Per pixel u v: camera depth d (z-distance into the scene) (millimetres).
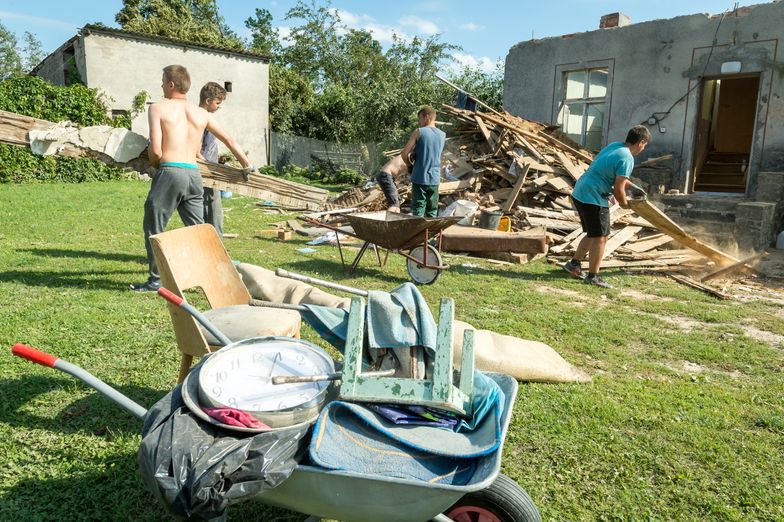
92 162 20062
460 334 4297
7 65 58969
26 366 3943
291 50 40219
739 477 2975
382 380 2279
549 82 15109
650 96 13219
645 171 12867
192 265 3582
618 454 3162
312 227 10539
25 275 6340
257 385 2295
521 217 10477
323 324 2729
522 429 3395
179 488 1902
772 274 8406
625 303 6461
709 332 5484
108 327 4789
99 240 8711
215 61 24250
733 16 11906
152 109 5551
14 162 18500
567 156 11930
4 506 2529
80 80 21984
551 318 5645
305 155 27391
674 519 2656
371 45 39844
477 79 26250
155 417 2189
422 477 2037
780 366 4613
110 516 2537
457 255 9008
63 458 2922
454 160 12383
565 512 2668
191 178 5809
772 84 11531
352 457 2066
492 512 2189
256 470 1919
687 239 7758
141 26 32125
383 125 27062
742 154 15219
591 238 7297
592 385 4078
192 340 3150
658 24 12938
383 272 7469
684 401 3842
